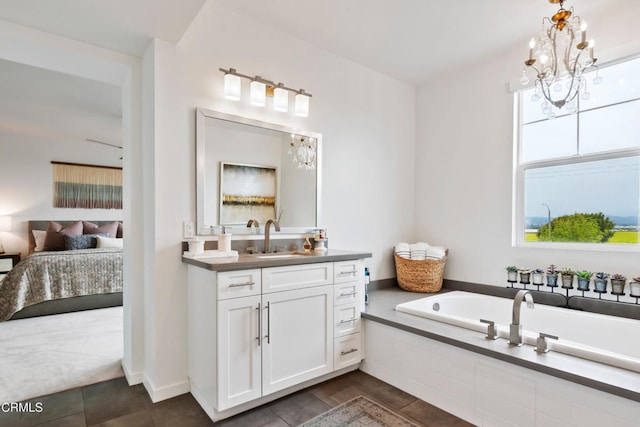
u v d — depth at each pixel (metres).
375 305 2.81
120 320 3.88
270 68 2.72
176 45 2.29
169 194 2.25
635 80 2.42
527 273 2.83
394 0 2.34
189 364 2.27
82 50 2.22
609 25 2.43
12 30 1.99
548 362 1.68
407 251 3.48
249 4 2.44
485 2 2.35
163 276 2.21
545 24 2.57
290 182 2.83
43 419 1.95
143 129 2.40
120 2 1.80
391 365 2.41
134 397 2.20
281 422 1.93
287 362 2.15
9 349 3.00
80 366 2.66
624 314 2.35
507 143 3.05
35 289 4.03
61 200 6.19
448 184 3.50
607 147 2.55
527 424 1.74
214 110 2.44
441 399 2.10
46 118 4.79
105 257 4.48
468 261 3.32
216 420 1.94
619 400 1.46
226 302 1.91
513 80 2.98
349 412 2.04
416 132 3.83
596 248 2.58
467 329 2.20
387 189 3.56
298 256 2.37
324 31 2.76
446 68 3.38
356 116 3.30
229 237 2.35
